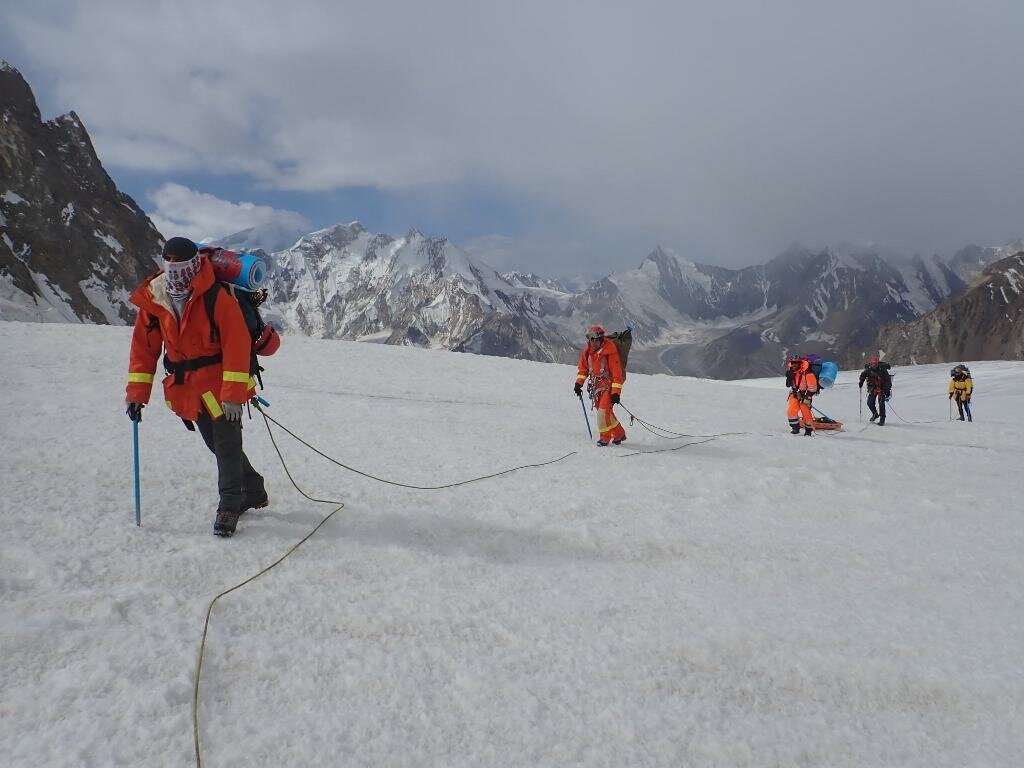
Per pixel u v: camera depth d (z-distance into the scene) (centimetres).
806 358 1237
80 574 343
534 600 364
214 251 429
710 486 660
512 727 250
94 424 724
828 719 272
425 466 673
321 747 231
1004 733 268
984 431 1503
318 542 421
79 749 220
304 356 1917
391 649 299
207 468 576
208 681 265
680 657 311
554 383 1791
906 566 464
